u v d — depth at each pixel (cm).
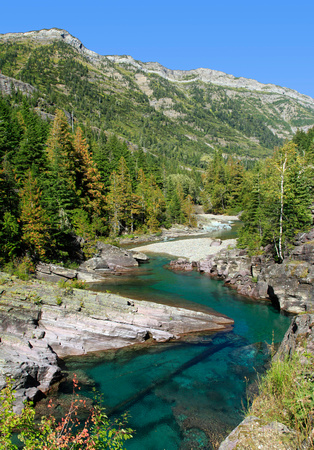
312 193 3856
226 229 7869
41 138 5525
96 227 5400
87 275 3472
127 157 9188
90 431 1117
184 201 9575
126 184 6988
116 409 1310
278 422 683
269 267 2897
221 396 1380
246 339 2038
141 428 1179
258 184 4300
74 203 5181
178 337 2086
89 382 1548
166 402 1352
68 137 5631
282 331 2153
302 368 843
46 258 3397
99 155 7412
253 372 1588
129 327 1988
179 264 4228
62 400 1385
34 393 1371
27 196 3394
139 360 1781
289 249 3184
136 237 6694
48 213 3719
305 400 688
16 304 1945
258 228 4106
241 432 669
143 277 3653
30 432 666
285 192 3344
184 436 1127
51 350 1739
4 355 1484
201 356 1811
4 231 2936
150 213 7425
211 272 3884
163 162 16450
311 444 568
